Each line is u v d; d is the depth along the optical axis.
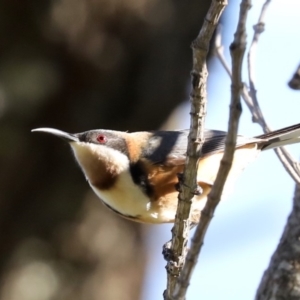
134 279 15.05
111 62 14.10
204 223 5.17
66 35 13.84
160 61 14.29
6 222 14.26
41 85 14.01
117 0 13.88
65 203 14.40
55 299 14.23
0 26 13.69
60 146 14.27
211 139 8.43
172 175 8.14
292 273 7.05
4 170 14.10
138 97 14.37
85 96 14.22
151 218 8.39
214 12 5.69
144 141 8.40
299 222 7.32
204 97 6.16
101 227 14.63
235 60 4.91
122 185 8.22
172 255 6.90
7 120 13.98
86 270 14.52
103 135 8.41
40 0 13.64
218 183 5.07
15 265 14.20
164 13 14.16
